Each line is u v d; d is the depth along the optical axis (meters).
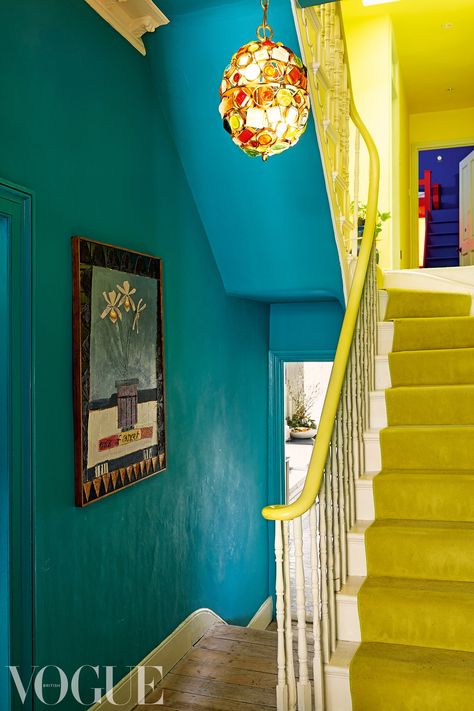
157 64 3.11
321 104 3.26
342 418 2.89
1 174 2.13
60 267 2.45
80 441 2.51
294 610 5.01
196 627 3.67
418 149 7.94
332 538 2.71
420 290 4.36
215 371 4.11
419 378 3.69
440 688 2.26
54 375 2.40
